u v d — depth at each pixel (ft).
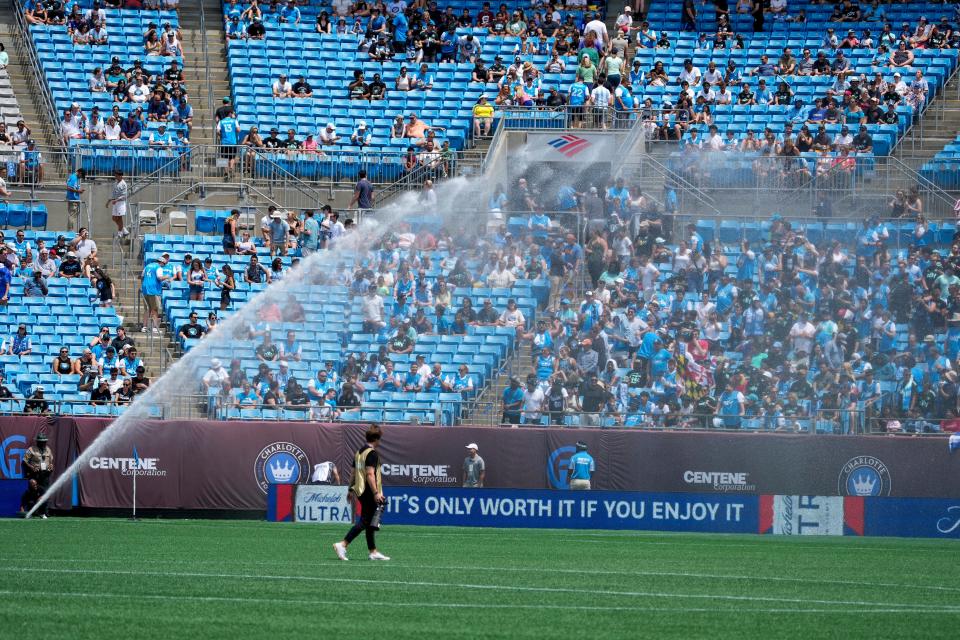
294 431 161.27
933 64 262.06
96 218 220.23
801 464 161.68
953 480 161.07
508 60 262.88
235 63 253.85
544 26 273.33
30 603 71.82
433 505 152.15
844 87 254.88
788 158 225.97
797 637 65.67
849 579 96.02
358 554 108.78
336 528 142.00
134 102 241.55
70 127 231.50
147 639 60.39
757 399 175.94
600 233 201.77
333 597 77.46
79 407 170.81
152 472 159.33
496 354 188.24
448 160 229.04
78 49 249.75
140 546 112.68
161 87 240.53
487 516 151.74
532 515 151.64
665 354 182.29
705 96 252.01
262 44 257.75
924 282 201.57
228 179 229.04
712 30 276.82
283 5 269.44
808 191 223.71
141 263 212.02
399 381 180.55
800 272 202.28
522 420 170.19
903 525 148.46
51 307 196.85
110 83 243.19
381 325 192.65
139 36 256.93
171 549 110.11
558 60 258.57
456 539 130.11
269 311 193.47
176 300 197.77
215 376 178.50
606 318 189.78
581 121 231.50
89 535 125.18
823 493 161.17
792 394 175.83
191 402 171.01
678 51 268.00
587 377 174.91
